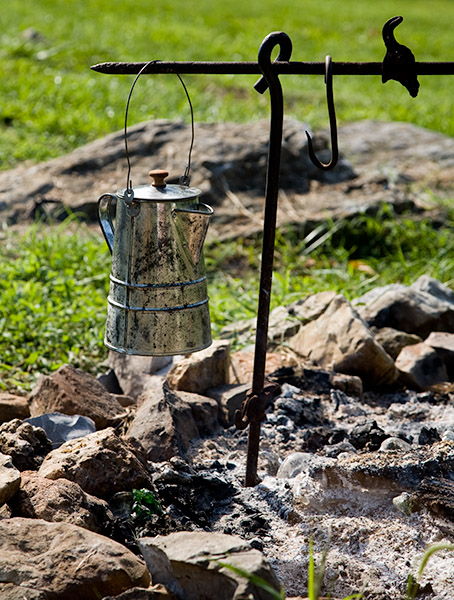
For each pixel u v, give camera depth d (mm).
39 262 6590
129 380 4730
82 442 3428
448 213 8391
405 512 3256
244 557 2611
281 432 4039
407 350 4910
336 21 25672
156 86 13547
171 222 3064
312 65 2953
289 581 2957
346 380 4559
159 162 8547
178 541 2740
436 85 17219
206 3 27094
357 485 3338
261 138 8773
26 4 21859
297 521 3268
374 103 14195
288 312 5383
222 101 13234
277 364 4738
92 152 8648
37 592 2604
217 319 5871
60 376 4203
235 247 7578
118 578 2684
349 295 6340
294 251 7582
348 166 8898
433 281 5711
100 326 5672
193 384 4270
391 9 30406
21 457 3408
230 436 4043
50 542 2773
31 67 13961
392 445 3709
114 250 3193
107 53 15836
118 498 3244
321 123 11836
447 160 10078
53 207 7977
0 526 2785
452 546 2674
